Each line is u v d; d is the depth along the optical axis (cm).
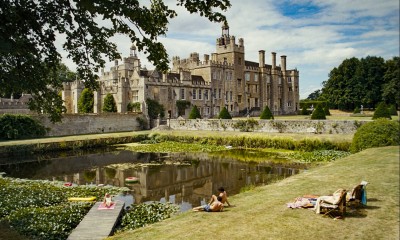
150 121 5303
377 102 7438
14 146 3089
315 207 1055
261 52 8044
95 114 4622
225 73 7025
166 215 1402
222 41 7469
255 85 7881
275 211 1070
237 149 3497
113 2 787
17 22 843
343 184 1409
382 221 973
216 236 875
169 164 2714
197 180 2150
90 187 1916
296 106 9044
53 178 2228
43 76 970
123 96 5453
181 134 4212
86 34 979
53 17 912
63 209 1403
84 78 1040
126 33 920
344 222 966
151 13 916
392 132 2512
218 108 6850
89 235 1086
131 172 2417
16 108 4691
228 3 838
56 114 1060
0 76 844
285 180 1573
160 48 938
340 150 3012
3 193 1672
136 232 964
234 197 1309
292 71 8888
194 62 6919
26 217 1277
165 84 5678
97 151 3462
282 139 3400
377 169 1686
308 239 850
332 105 7906
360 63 7381
